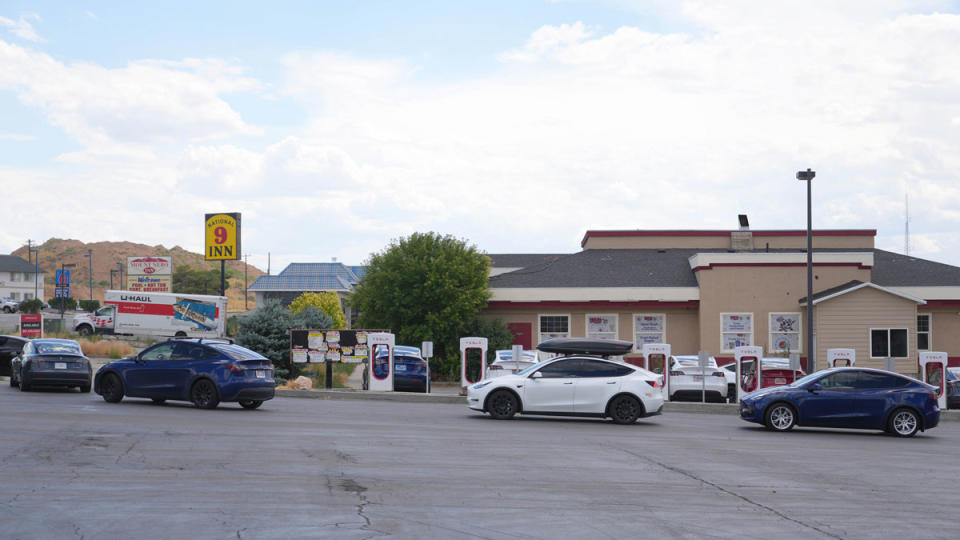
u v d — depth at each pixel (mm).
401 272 41656
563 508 9742
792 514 9789
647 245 49469
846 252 41406
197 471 11461
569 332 42375
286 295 87812
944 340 41375
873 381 19766
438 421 19594
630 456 14305
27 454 12492
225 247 53969
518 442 15766
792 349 40906
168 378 20719
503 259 59656
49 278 159375
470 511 9438
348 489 10523
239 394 20469
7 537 7793
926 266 43688
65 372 23672
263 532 8164
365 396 26984
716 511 9836
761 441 17422
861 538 8656
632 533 8570
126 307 50688
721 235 49344
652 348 27719
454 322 40906
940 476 13125
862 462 14492
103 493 9852
